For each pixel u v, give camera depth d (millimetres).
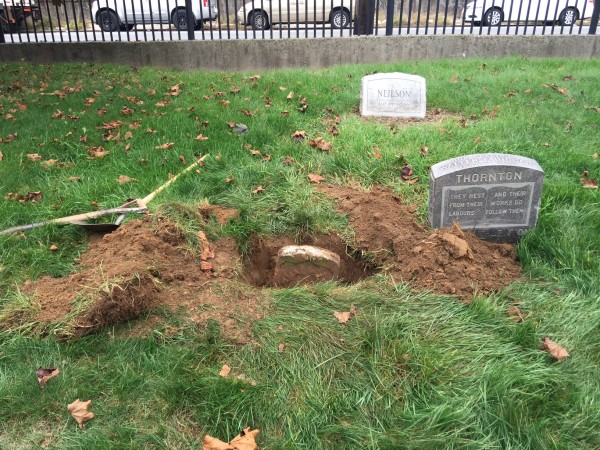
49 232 3762
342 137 5406
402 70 8516
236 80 7988
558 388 2512
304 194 4148
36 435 2316
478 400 2434
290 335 2852
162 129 5602
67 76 8516
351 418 2416
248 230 3812
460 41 9922
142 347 2770
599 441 2299
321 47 9727
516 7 14227
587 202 4137
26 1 13562
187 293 3123
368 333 2828
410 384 2562
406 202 4254
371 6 10047
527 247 3602
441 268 3326
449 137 5500
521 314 3021
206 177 4523
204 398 2461
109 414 2410
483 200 3582
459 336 2863
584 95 7098
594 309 3055
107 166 4820
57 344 2768
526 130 5695
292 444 2264
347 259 3760
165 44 9727
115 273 2994
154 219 3654
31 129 5742
